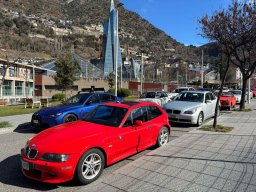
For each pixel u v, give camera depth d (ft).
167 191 16.63
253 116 50.85
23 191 17.26
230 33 37.40
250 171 19.83
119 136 21.04
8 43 352.49
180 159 22.56
